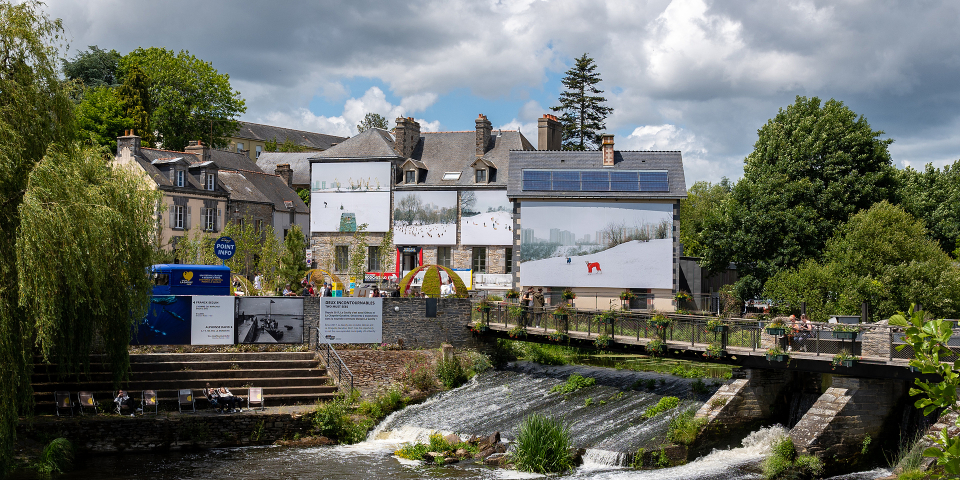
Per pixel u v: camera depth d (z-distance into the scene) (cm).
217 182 5203
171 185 4797
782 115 3906
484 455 2303
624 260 3925
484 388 2997
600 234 3947
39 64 2105
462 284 3616
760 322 2297
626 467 2105
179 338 2989
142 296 2408
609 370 3069
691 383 2672
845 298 3027
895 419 2138
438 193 4681
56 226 1944
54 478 2106
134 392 2622
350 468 2242
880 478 1820
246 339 3080
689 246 6331
